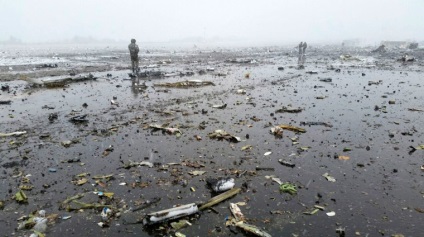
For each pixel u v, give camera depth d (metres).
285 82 19.77
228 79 20.98
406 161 7.60
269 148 8.47
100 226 5.13
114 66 30.03
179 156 7.91
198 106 13.23
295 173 7.00
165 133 9.66
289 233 4.93
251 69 27.42
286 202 5.83
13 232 4.98
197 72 24.52
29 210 5.58
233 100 14.42
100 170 7.13
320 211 5.54
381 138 9.25
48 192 6.17
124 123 10.70
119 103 13.77
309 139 9.17
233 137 9.02
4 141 8.99
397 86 18.20
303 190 6.25
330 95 15.57
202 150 8.31
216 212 5.51
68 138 9.24
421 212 5.48
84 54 52.00
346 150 8.28
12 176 6.83
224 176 6.84
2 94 15.80
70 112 12.23
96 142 8.90
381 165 7.39
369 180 6.65
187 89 17.20
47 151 8.24
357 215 5.41
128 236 4.89
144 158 7.78
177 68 28.08
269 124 10.60
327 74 23.94
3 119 11.27
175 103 13.78
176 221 5.25
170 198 5.96
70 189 6.29
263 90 16.94
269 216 5.39
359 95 15.57
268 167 7.30
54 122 10.91
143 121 10.94
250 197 6.00
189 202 5.82
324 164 7.46
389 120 11.16
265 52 57.28
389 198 5.94
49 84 18.20
